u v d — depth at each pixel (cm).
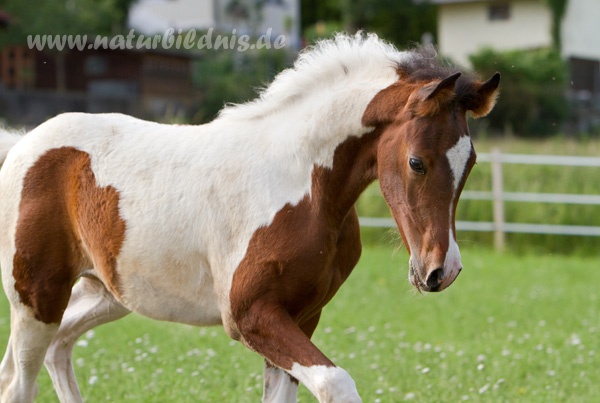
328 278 574
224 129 610
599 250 1917
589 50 5094
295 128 581
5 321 1168
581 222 1953
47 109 3841
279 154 580
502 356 964
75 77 4297
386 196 540
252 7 4869
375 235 1973
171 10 4750
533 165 2098
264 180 573
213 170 588
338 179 570
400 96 545
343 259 591
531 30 4941
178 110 4050
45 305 631
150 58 4228
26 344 641
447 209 509
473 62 4262
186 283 597
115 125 646
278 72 648
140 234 599
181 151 607
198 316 607
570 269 1686
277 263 550
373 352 991
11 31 4281
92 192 621
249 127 603
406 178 520
